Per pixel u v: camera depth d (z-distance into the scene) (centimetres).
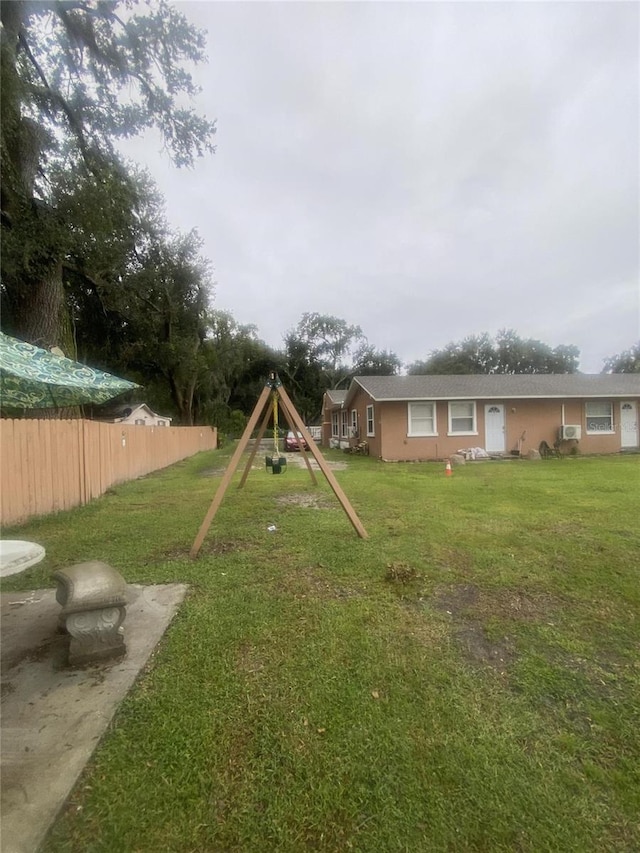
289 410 520
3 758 178
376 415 1609
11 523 599
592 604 329
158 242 1772
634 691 228
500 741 192
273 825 151
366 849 143
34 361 260
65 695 221
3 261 887
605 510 625
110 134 1118
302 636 281
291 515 626
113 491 901
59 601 269
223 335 3325
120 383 285
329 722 202
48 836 145
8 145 855
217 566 417
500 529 528
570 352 4244
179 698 218
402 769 176
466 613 315
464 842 146
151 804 158
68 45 977
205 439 2475
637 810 158
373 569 400
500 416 1588
